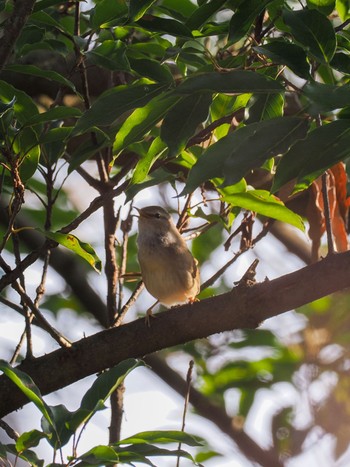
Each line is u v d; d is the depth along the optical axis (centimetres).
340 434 1114
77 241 713
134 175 726
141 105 607
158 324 739
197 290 1028
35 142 729
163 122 626
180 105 621
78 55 761
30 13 709
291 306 704
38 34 832
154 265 992
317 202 867
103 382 651
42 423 623
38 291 796
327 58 595
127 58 750
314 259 880
